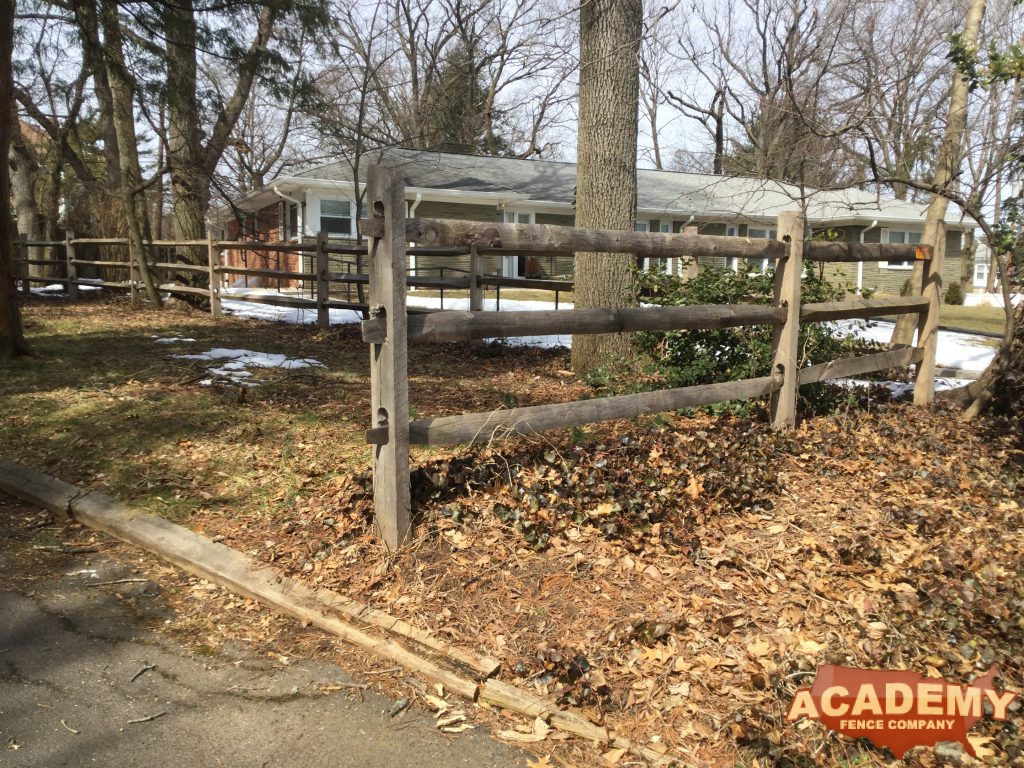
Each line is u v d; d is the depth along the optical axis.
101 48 10.18
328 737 2.61
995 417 6.58
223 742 2.55
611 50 7.73
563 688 2.85
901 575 3.65
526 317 4.04
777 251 5.46
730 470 4.61
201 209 14.91
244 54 10.59
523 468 4.33
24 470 4.71
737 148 25.11
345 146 14.23
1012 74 5.84
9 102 7.34
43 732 2.55
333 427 5.66
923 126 8.72
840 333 6.81
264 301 12.77
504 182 21.50
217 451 5.06
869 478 5.02
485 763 2.51
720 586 3.53
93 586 3.56
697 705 2.78
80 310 13.03
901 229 25.02
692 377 6.21
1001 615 3.12
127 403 6.11
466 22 19.27
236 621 3.32
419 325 3.65
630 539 3.86
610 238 4.40
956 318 18.89
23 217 19.94
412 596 3.37
